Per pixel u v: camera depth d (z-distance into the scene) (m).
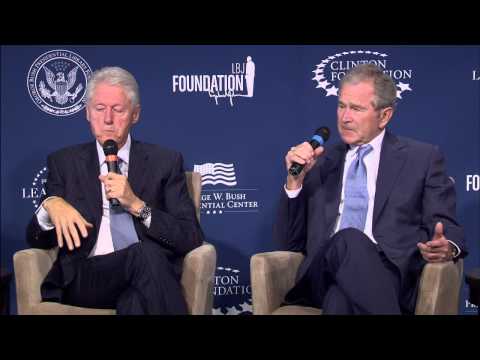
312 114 10.67
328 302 6.80
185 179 8.47
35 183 10.55
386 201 7.77
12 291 10.59
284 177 10.68
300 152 7.59
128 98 8.02
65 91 10.54
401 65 10.66
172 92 10.56
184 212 8.09
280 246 8.09
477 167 10.71
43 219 7.84
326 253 7.02
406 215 7.75
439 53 10.66
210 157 10.62
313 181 8.18
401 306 7.44
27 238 8.03
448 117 10.69
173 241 7.75
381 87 7.74
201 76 10.58
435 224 7.62
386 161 7.91
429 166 7.85
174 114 10.58
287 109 10.64
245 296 10.77
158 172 8.18
